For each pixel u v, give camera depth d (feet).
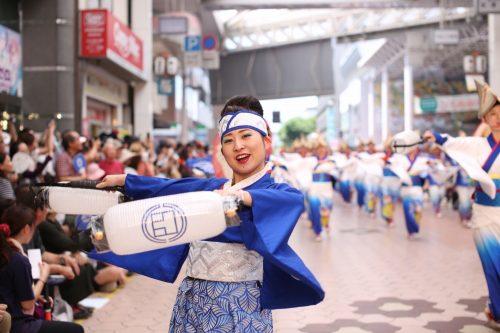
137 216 7.11
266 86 138.00
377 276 27.17
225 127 8.78
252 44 131.13
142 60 67.41
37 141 30.25
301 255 33.65
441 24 92.68
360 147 59.00
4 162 18.80
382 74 167.63
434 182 54.80
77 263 19.16
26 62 47.70
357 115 200.03
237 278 8.51
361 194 62.95
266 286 8.62
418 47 125.49
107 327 19.04
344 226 48.83
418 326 19.04
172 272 9.46
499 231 17.87
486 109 18.02
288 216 7.95
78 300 19.71
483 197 18.28
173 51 97.55
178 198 7.30
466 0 87.40
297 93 138.51
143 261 9.36
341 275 27.48
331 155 43.09
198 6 90.68
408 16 120.26
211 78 138.82
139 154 30.99
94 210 8.94
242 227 8.03
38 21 47.47
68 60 48.08
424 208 64.75
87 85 54.95
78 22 49.67
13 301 13.01
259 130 8.75
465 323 19.33
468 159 18.15
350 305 21.80
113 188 8.95
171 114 96.78
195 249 8.75
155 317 20.34
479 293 23.57
